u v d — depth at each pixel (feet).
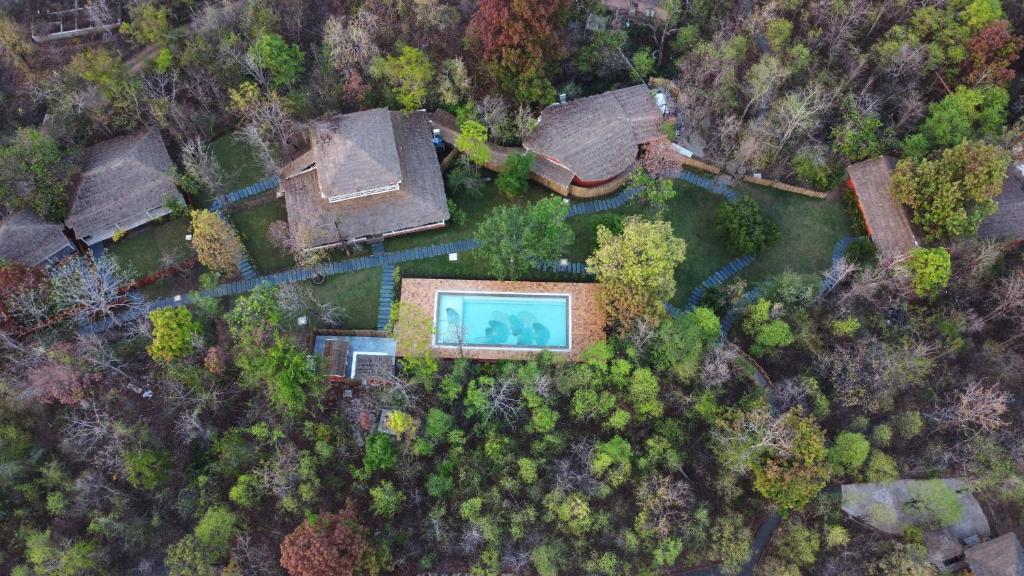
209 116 209.15
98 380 165.07
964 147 179.73
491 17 185.98
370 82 205.26
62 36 216.13
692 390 172.76
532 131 201.87
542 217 174.60
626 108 205.77
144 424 162.09
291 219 191.21
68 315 174.09
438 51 209.15
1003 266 186.39
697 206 208.03
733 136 205.26
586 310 187.11
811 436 152.15
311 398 171.12
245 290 189.67
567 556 155.53
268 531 156.66
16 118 204.23
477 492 158.92
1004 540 159.74
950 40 201.67
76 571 142.10
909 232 187.83
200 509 154.51
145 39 201.98
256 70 200.44
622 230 185.98
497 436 163.84
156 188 193.57
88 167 193.98
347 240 192.24
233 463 156.25
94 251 193.57
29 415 160.04
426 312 187.32
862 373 171.12
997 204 184.55
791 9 213.87
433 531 156.25
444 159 206.69
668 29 224.94
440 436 162.61
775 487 152.15
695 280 197.36
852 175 201.36
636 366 168.35
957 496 168.55
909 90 205.26
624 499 163.32
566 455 165.58
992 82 200.44
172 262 187.62
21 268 168.35
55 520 152.87
